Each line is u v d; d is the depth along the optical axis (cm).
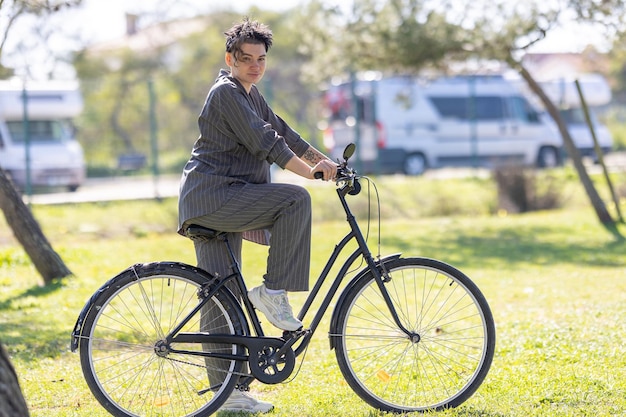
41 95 4403
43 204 3731
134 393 1080
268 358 968
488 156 5441
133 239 3206
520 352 1279
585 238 2905
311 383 1150
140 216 3609
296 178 4288
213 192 950
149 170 4528
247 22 980
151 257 2556
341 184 1004
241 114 941
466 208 3909
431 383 1090
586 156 5634
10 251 2611
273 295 959
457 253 2573
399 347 1150
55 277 2086
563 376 1134
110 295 961
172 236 3303
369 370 1166
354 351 1227
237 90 952
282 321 960
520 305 1708
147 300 984
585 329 1427
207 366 987
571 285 1936
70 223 3444
